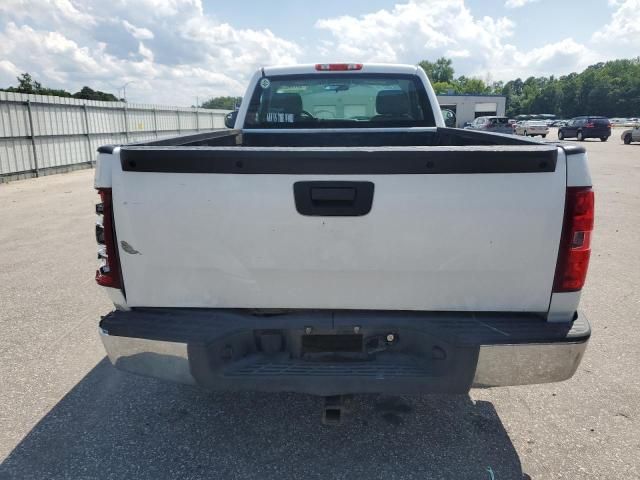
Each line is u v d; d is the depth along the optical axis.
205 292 2.27
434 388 2.21
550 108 142.62
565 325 2.20
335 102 4.73
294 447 2.71
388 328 2.23
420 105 4.70
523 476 2.50
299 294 2.24
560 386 3.36
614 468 2.55
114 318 2.30
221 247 2.19
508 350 2.14
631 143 31.70
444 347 2.18
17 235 7.71
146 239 2.21
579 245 2.12
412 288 2.21
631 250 6.71
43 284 5.39
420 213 2.10
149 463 2.59
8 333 4.16
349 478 2.47
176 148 2.11
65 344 3.96
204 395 3.24
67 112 17.23
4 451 2.69
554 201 2.08
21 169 15.09
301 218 2.13
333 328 2.23
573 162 2.07
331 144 4.64
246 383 2.23
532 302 2.19
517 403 3.16
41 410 3.07
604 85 131.62
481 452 2.68
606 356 3.77
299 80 4.66
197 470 2.53
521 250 2.12
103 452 2.68
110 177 2.17
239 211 2.14
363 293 2.22
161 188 2.15
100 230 2.31
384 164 2.06
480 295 2.20
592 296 5.01
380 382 2.21
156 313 2.30
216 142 3.95
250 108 4.70
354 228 2.13
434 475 2.50
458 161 2.05
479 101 67.50
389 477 2.48
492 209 2.08
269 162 2.08
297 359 2.28
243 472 2.52
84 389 3.31
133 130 21.89
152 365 2.27
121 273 2.28
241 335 2.24
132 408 3.09
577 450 2.70
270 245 2.17
